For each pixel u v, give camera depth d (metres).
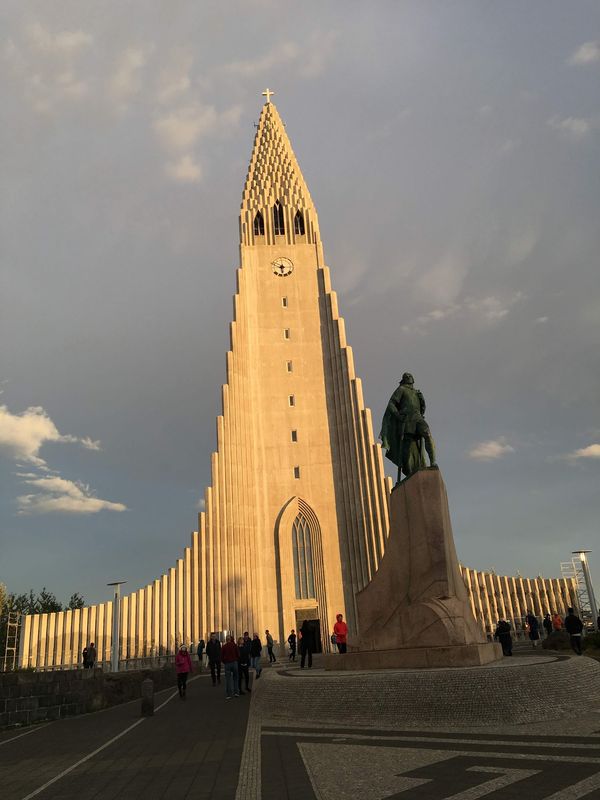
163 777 9.11
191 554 48.62
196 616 46.81
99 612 47.19
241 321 55.66
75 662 45.97
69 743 13.24
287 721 13.73
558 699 12.05
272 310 57.12
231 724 14.26
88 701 19.59
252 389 54.44
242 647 23.27
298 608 49.03
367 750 9.91
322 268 58.31
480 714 11.64
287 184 62.66
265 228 60.16
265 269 58.53
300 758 9.69
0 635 54.00
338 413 53.59
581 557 46.22
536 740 9.85
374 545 48.97
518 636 49.09
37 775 9.88
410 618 16.52
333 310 56.47
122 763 10.45
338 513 51.28
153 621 47.22
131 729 14.77
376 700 12.64
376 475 50.59
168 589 48.16
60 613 47.34
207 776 8.96
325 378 55.09
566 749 9.01
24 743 13.80
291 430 53.53
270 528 51.06
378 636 17.42
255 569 49.56
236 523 49.62
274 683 15.14
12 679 17.66
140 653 46.28
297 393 54.59
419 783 7.68
